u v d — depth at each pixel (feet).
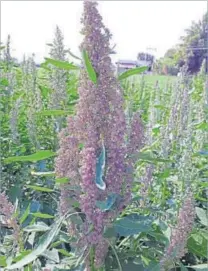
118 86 5.80
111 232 5.80
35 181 9.84
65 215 5.77
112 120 5.72
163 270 5.89
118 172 5.68
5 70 14.05
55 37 10.38
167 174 7.81
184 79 13.78
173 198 8.77
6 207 6.18
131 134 5.94
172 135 10.07
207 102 12.53
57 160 5.96
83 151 5.53
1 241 7.44
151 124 11.38
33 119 10.22
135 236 6.79
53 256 6.34
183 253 5.90
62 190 6.03
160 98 18.71
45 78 12.90
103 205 5.44
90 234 5.64
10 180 10.23
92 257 5.97
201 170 10.02
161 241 6.82
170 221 7.52
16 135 10.48
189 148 8.81
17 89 14.33
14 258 5.81
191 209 5.89
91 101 5.69
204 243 6.96
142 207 6.83
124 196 5.86
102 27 5.76
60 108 10.14
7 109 12.17
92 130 5.68
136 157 5.94
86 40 5.72
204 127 9.73
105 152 5.69
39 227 6.11
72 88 11.40
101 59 5.70
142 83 19.88
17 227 6.17
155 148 9.81
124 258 6.52
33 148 10.52
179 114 10.12
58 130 10.08
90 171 5.46
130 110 8.46
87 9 5.70
